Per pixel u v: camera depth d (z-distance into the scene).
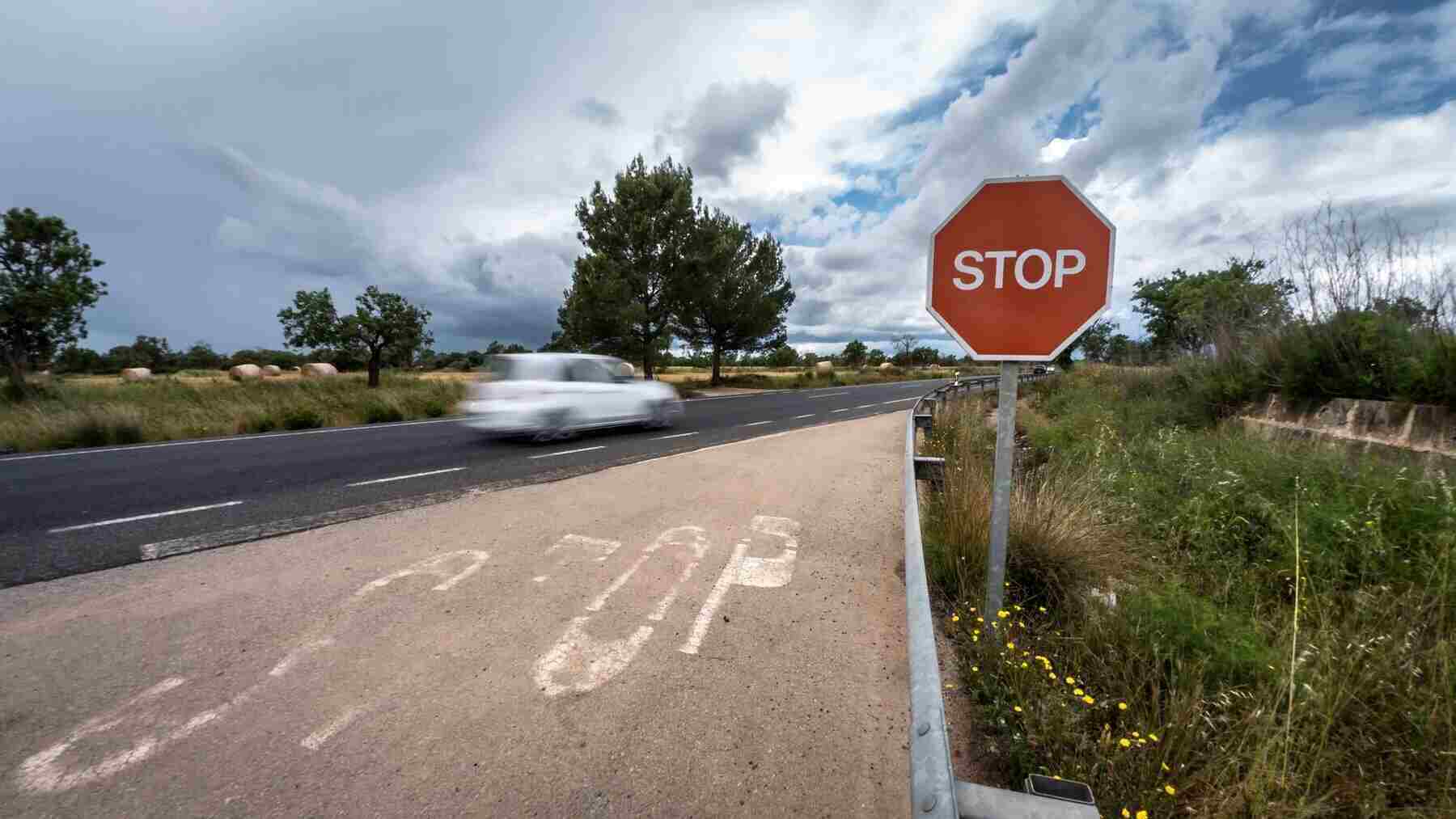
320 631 3.18
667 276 25.59
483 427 10.21
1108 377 15.73
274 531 4.95
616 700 2.59
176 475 7.42
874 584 3.98
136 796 1.96
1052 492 4.80
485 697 2.59
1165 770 2.07
